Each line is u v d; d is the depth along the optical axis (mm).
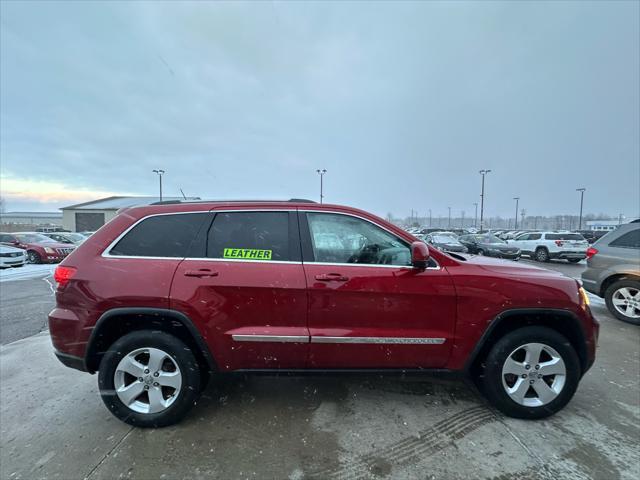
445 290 2652
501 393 2697
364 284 2627
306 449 2383
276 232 2766
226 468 2211
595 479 2113
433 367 2734
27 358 4043
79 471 2191
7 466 2240
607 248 5773
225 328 2602
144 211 2834
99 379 2609
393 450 2371
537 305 2682
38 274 11789
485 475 2146
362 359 2674
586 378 3438
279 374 2693
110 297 2570
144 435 2549
